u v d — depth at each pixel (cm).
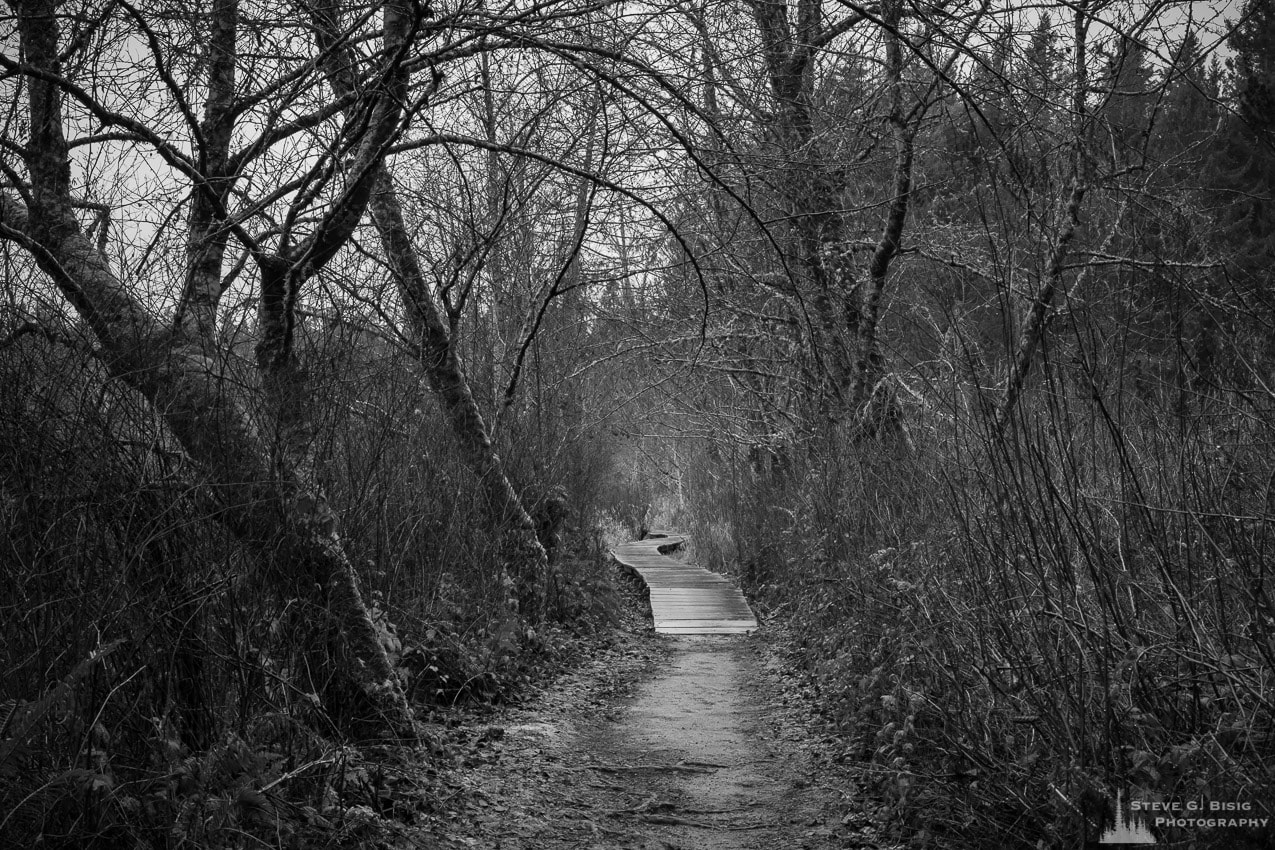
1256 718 402
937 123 978
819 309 1179
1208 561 454
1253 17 614
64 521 405
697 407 1891
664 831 561
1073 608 461
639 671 1103
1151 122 805
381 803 526
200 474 468
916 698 541
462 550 913
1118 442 442
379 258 870
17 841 343
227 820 393
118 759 396
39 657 374
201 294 567
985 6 758
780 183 995
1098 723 432
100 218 552
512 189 1026
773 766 695
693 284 1406
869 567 753
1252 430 482
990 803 466
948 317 530
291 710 490
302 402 595
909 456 772
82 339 459
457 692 785
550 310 1427
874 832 534
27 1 520
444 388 1001
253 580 488
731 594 1691
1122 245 865
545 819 570
